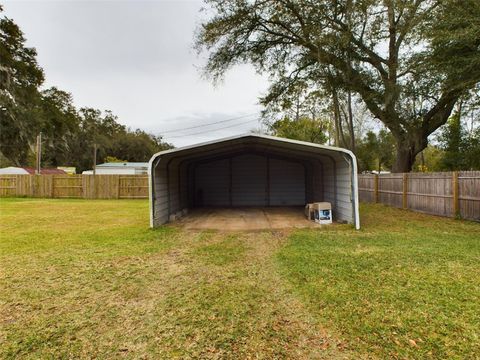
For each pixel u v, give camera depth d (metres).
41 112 27.12
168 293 3.52
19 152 27.89
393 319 2.79
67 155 39.53
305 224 8.18
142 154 44.34
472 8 8.63
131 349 2.44
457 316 2.81
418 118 12.31
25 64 25.59
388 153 28.61
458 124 13.45
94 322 2.88
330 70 12.73
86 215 10.18
